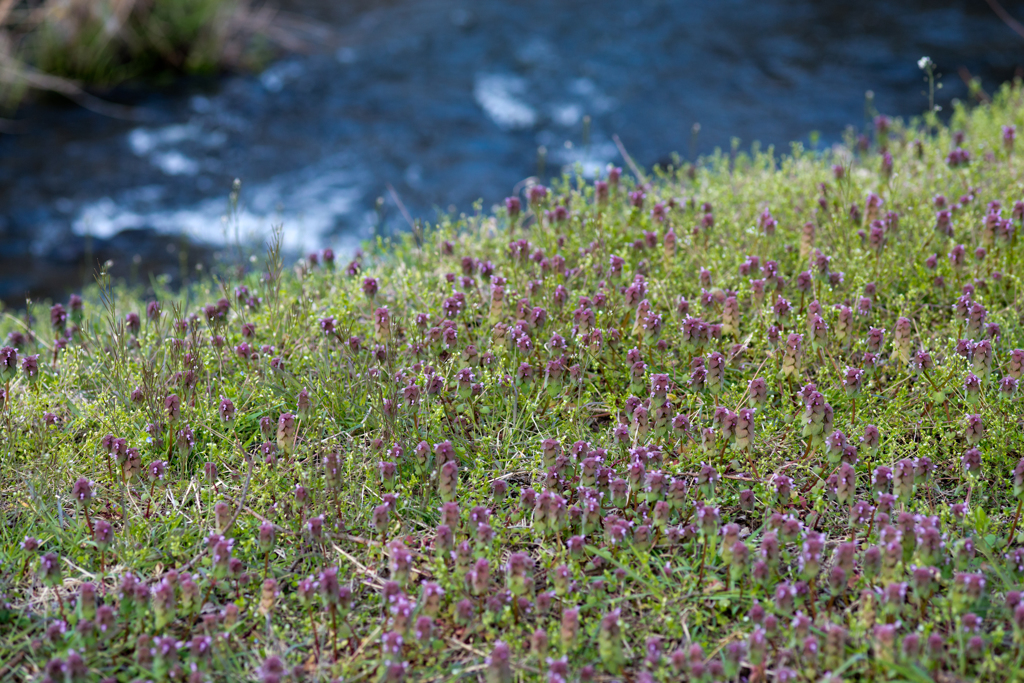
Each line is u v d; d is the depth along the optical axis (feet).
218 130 33.12
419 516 11.25
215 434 12.17
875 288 13.85
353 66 37.04
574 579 10.22
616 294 13.97
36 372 12.35
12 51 35.12
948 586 10.07
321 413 12.57
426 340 13.21
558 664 8.96
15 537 11.12
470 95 34.53
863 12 39.22
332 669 9.53
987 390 12.34
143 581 10.39
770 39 37.29
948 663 9.18
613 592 10.22
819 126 30.73
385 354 12.85
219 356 13.56
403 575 9.75
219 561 9.94
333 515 11.24
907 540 9.75
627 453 11.60
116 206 29.25
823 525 10.96
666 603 9.94
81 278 26.13
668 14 40.01
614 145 30.91
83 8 35.24
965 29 36.76
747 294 13.84
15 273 26.20
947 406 12.23
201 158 31.58
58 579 9.89
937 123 20.08
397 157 31.09
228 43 38.17
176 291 25.03
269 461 11.63
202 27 36.96
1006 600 9.57
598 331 12.42
